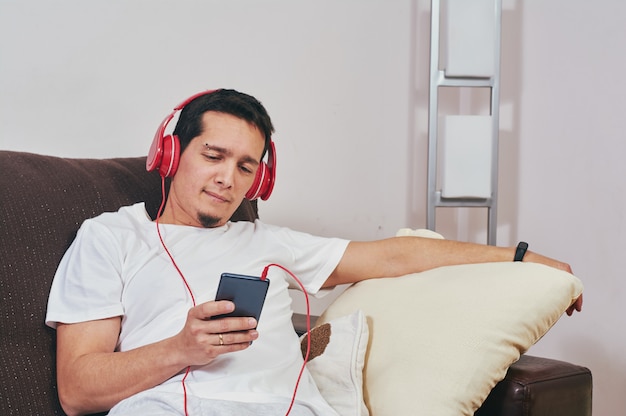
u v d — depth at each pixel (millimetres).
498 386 1336
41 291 1339
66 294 1307
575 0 2287
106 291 1304
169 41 2311
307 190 2510
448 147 2330
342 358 1412
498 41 2338
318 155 2514
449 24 2311
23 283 1329
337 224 2555
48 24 2172
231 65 2389
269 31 2424
